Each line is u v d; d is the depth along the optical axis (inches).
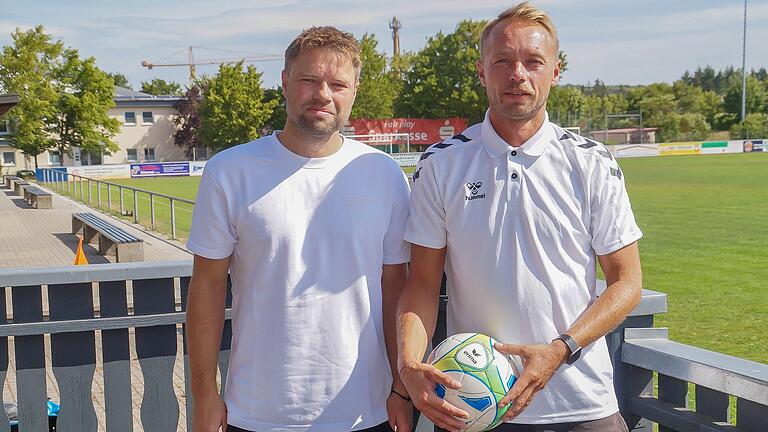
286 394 97.0
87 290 119.8
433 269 99.2
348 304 98.0
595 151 93.5
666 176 1352.1
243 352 99.2
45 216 882.8
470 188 94.5
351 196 98.3
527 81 89.3
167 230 692.7
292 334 96.7
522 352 87.1
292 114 96.0
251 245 97.5
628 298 89.7
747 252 491.2
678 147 2586.1
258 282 97.7
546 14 91.7
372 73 2829.7
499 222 93.2
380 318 101.8
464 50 2696.9
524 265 92.7
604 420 95.0
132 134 2783.0
